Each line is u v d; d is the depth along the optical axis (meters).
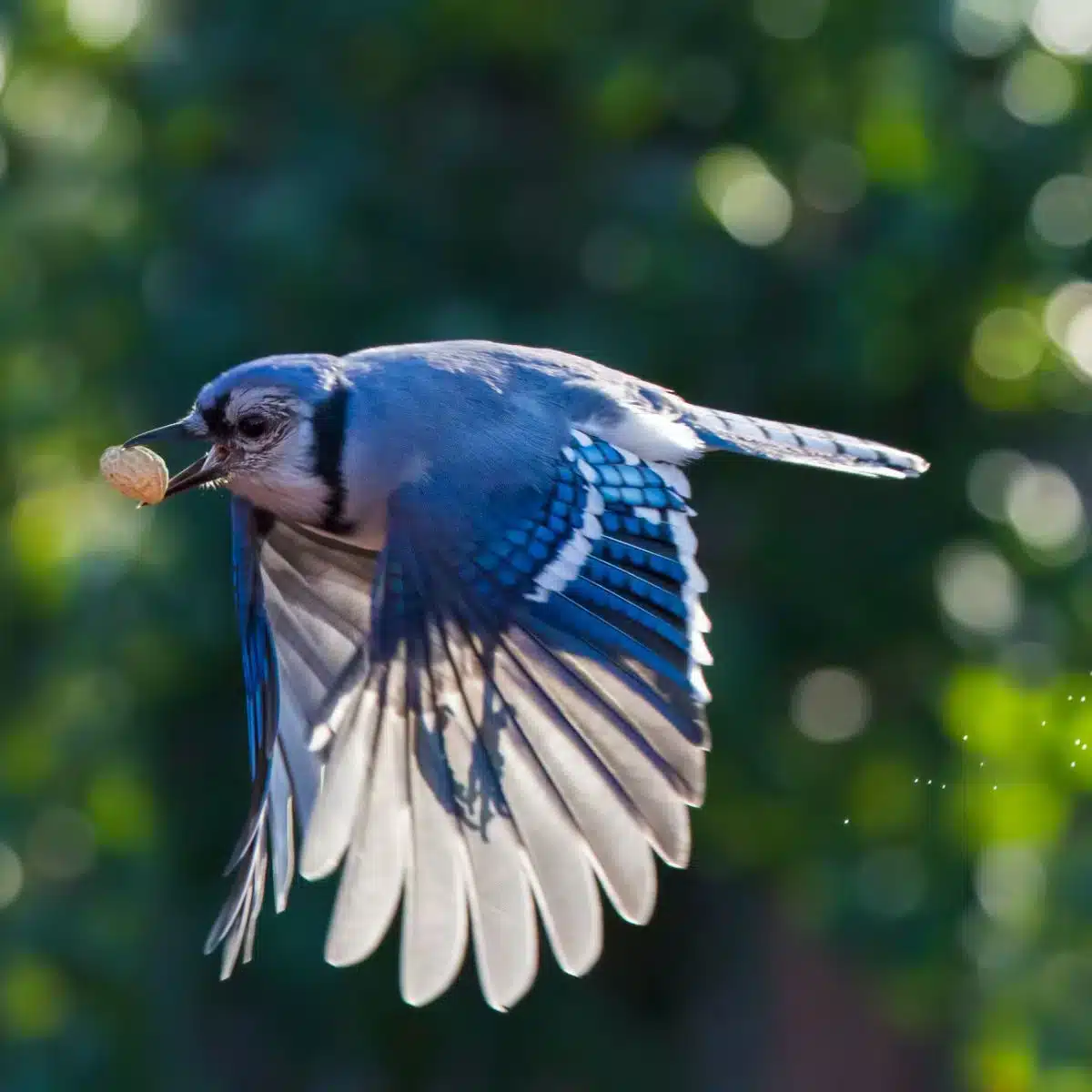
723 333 12.39
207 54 12.67
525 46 12.80
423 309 12.38
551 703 6.42
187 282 12.57
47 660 13.51
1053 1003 11.02
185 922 13.51
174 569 12.41
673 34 12.62
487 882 6.31
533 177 12.74
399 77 12.78
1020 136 12.27
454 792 6.41
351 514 6.96
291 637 6.98
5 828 13.53
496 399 6.95
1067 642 12.69
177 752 13.34
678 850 6.21
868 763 12.95
